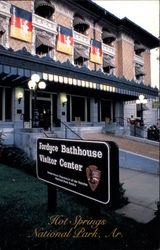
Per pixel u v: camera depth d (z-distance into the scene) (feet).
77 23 57.21
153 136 60.54
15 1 45.11
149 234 12.65
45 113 50.08
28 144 28.68
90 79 43.42
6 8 42.83
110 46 68.64
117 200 8.39
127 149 37.47
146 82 84.12
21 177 21.06
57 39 52.13
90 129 52.54
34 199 14.80
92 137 45.55
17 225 10.66
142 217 15.28
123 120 68.59
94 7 59.36
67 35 54.08
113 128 52.03
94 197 9.07
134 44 77.87
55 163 11.82
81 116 58.75
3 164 27.09
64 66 37.78
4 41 42.73
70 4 55.83
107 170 8.45
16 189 16.87
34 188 17.63
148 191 21.63
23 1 46.55
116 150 8.54
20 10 45.09
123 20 67.72
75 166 10.31
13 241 9.24
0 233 9.84
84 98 59.62
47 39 50.26
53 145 12.05
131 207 17.26
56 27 52.16
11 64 30.27
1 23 42.42
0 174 21.38
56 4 53.26
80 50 57.98
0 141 30.96
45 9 51.34
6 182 18.74
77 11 58.44
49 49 50.88
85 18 61.16
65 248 9.38
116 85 50.19
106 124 60.85
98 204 8.87
